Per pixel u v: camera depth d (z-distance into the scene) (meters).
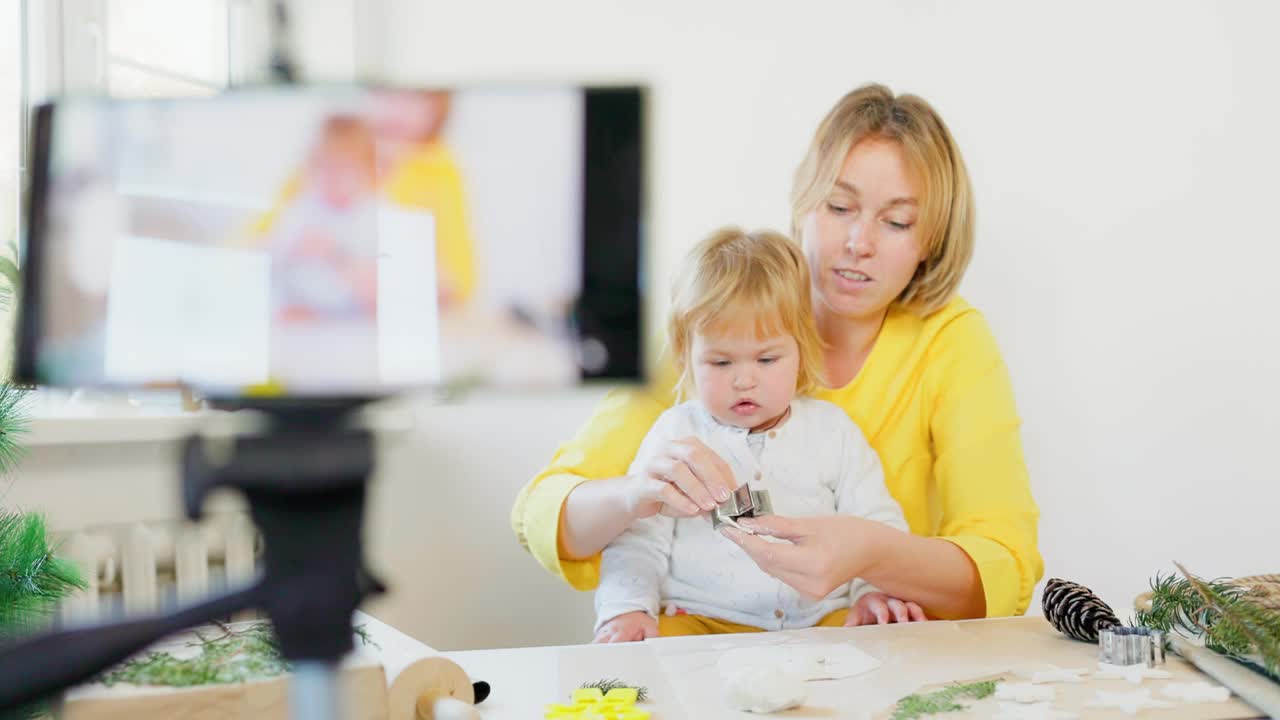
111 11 1.69
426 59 1.82
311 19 1.75
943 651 0.81
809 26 1.86
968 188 1.21
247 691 0.53
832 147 1.18
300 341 0.28
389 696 0.59
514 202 0.28
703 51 1.88
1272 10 1.47
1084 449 1.67
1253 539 1.50
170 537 1.51
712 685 0.73
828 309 1.24
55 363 0.28
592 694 0.69
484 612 1.88
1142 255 1.61
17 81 1.63
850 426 1.19
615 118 0.28
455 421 1.84
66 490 1.45
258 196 0.28
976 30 1.75
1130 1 1.60
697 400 1.21
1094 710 0.67
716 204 1.88
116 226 0.28
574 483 1.14
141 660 0.56
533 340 0.28
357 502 0.32
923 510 1.25
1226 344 1.53
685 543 1.13
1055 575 1.71
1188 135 1.56
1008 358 1.75
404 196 0.28
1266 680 0.68
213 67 1.79
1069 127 1.67
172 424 1.48
